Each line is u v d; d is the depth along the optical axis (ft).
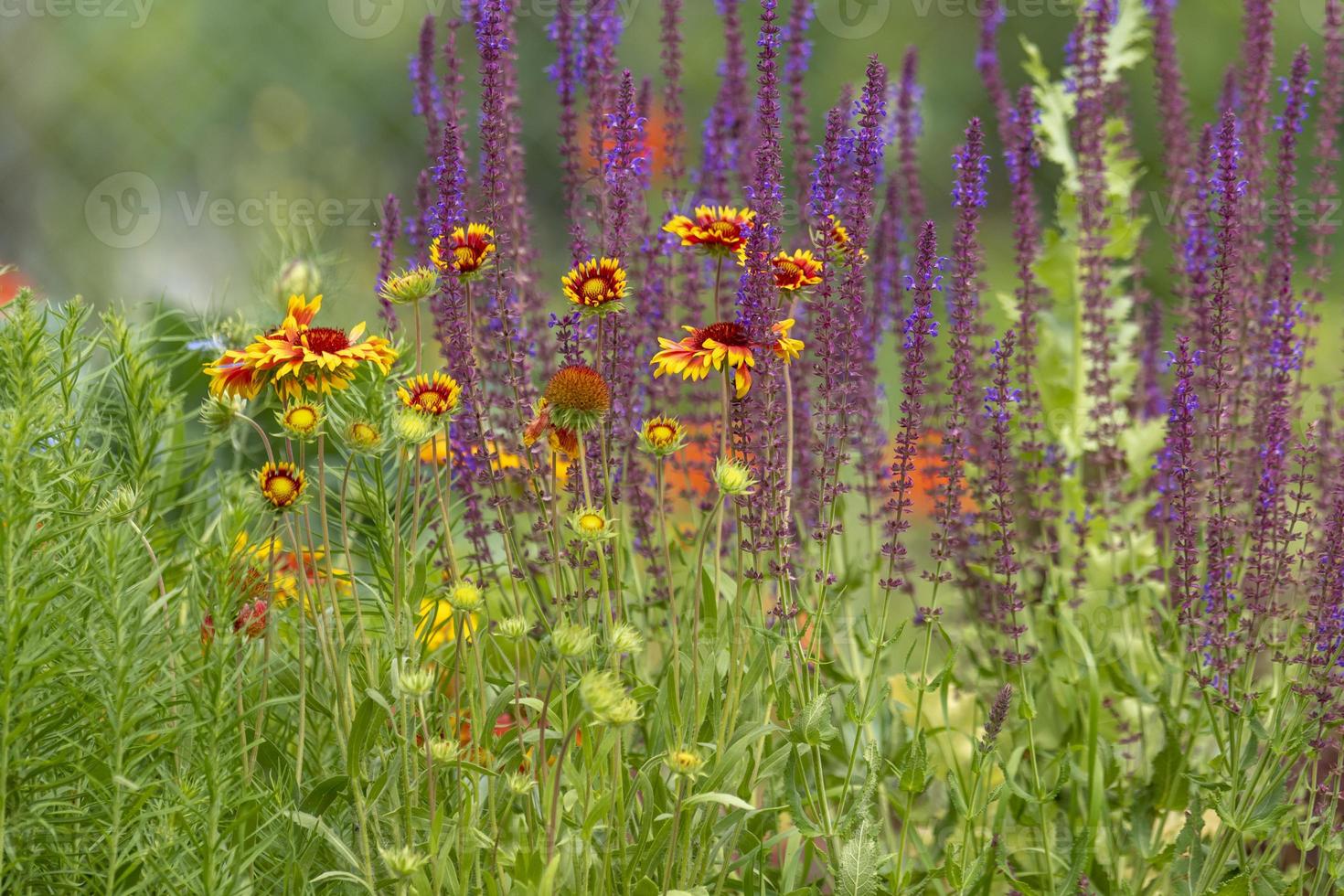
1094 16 12.44
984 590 11.60
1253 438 11.00
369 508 9.22
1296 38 27.37
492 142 9.08
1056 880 10.24
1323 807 9.65
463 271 8.84
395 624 7.89
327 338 8.03
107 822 7.36
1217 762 9.50
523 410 9.53
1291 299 10.60
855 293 9.02
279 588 8.41
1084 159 12.51
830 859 8.96
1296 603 10.24
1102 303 12.35
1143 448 13.30
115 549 7.13
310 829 7.68
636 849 7.88
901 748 10.59
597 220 9.86
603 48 10.85
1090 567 12.86
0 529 6.75
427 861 7.34
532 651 9.82
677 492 11.44
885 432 12.13
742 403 8.83
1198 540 10.77
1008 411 11.02
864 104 8.96
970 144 9.44
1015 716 11.08
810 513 11.10
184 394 10.79
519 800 8.66
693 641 7.97
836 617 11.02
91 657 7.35
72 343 9.01
